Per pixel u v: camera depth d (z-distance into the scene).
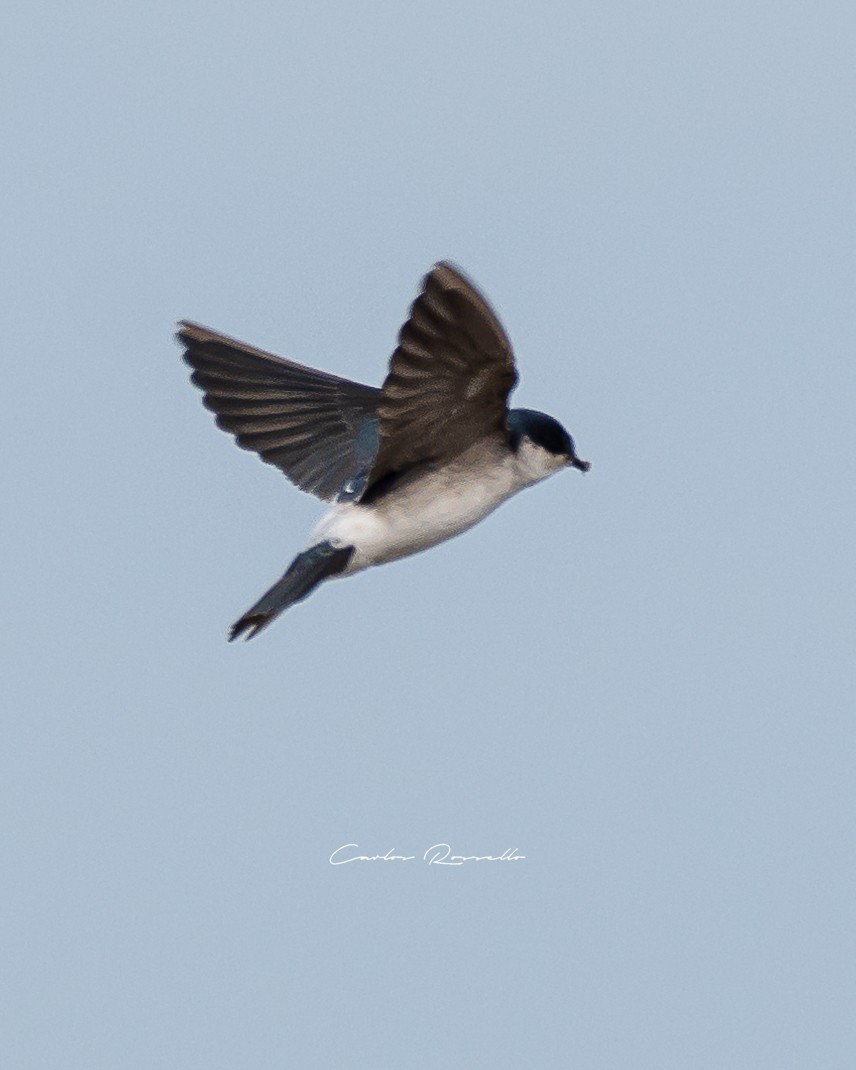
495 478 13.40
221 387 14.43
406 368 12.02
